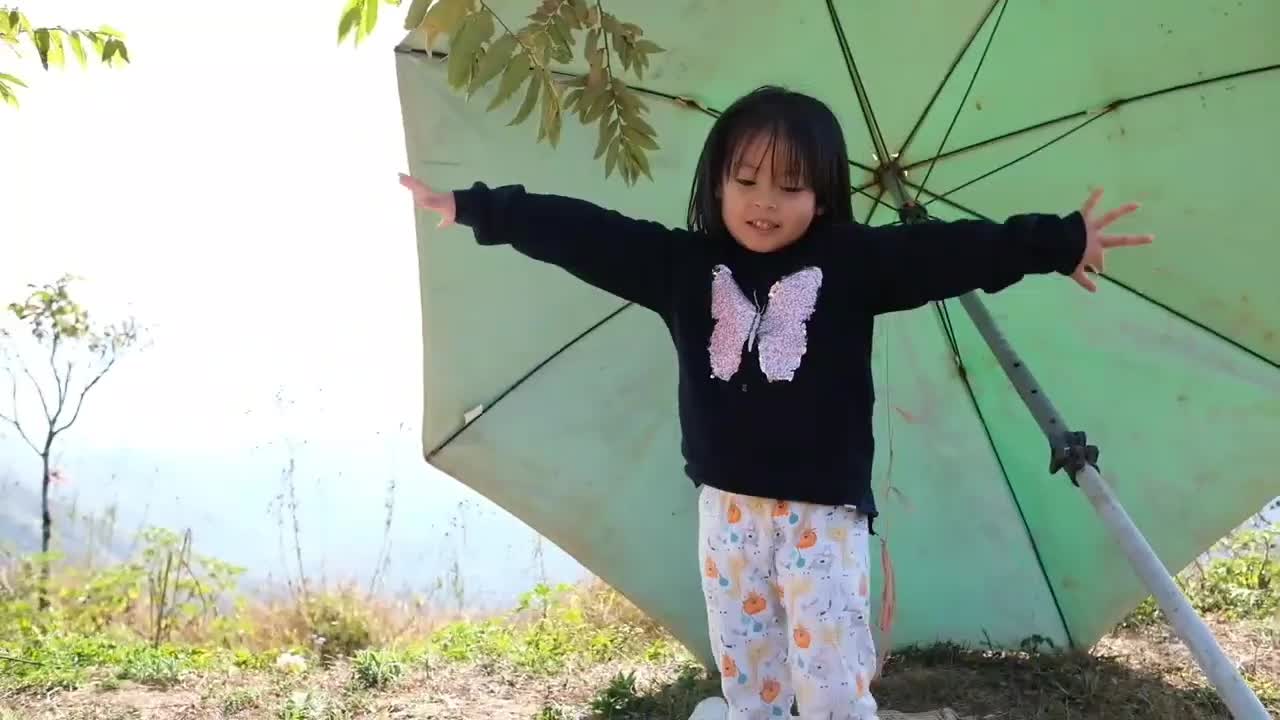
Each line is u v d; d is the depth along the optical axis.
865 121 3.66
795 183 2.38
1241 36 3.26
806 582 2.35
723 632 2.49
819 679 2.35
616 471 4.14
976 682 4.14
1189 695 3.98
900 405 4.16
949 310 3.96
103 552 6.20
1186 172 3.55
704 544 2.51
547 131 2.90
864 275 2.37
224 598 5.61
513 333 3.92
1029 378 2.76
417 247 3.78
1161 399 3.95
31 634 5.04
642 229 2.54
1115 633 4.77
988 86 3.53
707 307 2.46
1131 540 2.25
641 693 4.12
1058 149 3.63
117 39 3.92
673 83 3.60
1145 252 3.69
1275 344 3.71
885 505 4.28
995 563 4.38
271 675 4.52
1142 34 3.32
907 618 4.47
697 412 2.45
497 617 5.50
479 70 2.68
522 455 4.11
